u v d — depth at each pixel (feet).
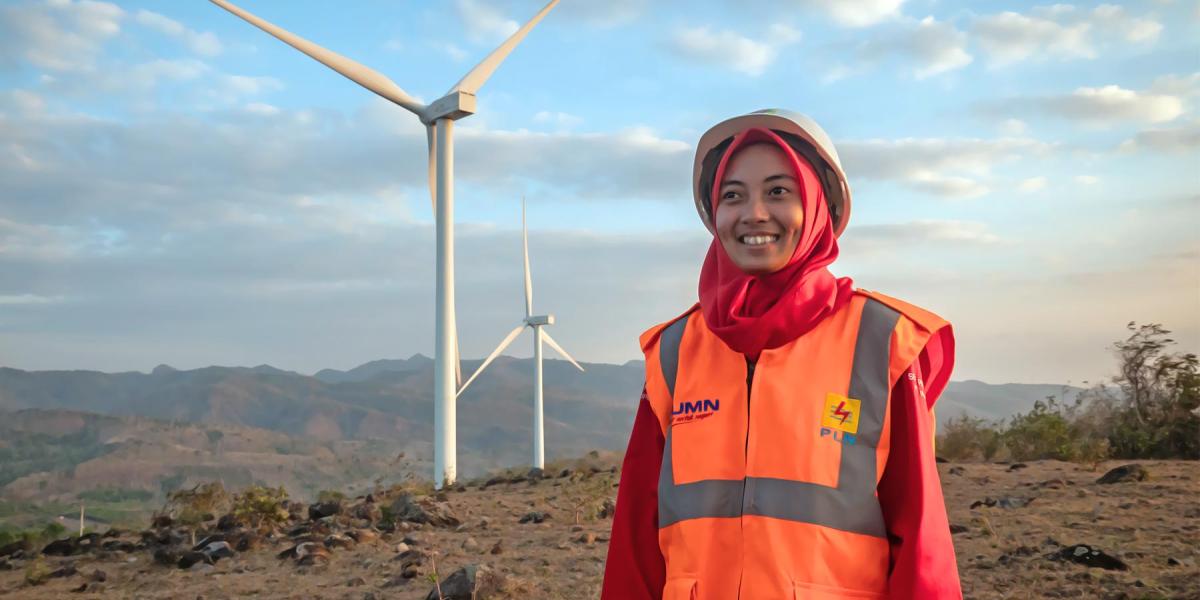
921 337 7.61
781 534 7.20
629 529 8.55
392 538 32.32
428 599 23.36
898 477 7.39
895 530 7.32
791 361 7.66
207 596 25.59
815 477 7.29
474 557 28.60
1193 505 31.09
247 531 33.19
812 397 7.50
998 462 50.11
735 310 7.91
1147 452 51.01
